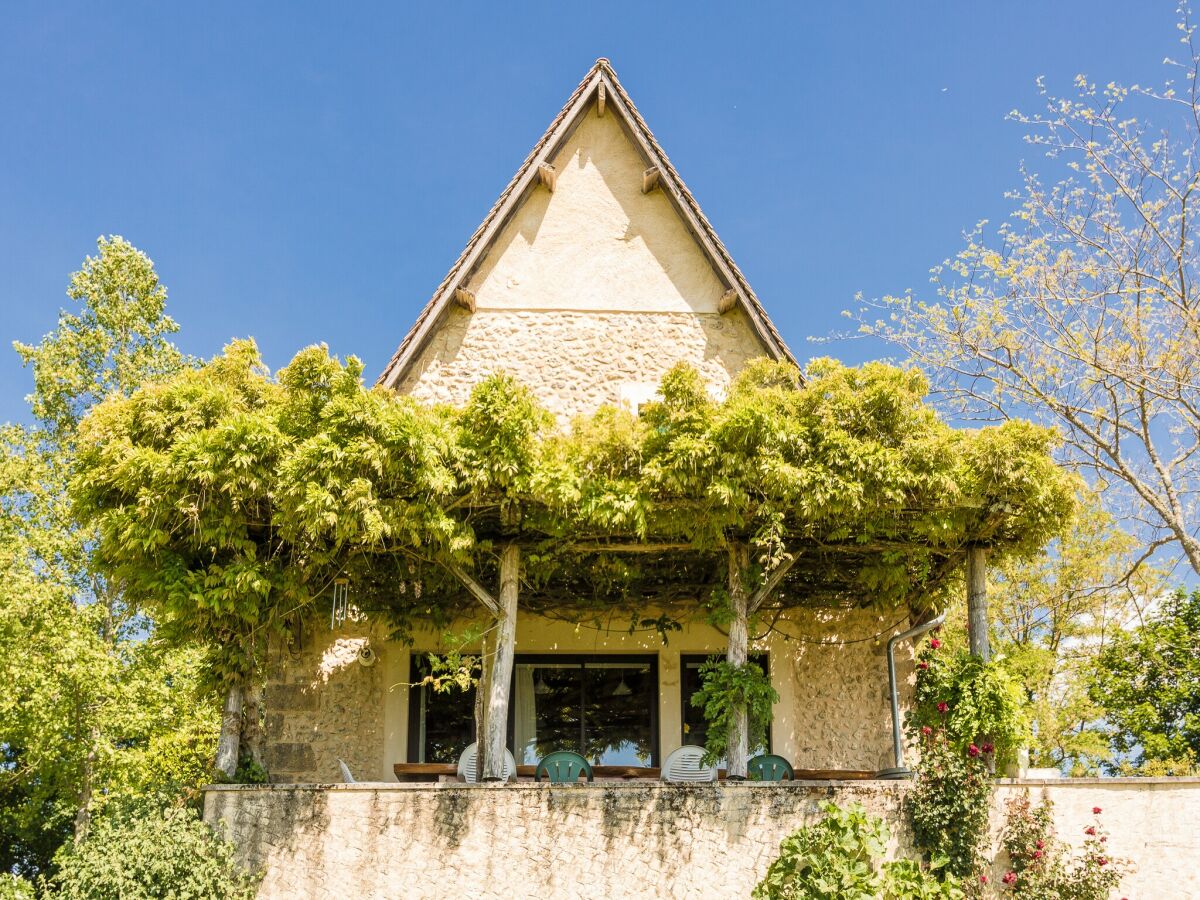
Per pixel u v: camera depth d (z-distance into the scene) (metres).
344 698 15.71
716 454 12.18
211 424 12.53
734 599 13.27
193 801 13.16
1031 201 19.48
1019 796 12.30
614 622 16.09
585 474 12.48
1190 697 26.52
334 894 12.01
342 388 12.11
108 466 12.20
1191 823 12.05
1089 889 11.70
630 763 15.78
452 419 12.54
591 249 16.97
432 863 12.02
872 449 12.39
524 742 15.85
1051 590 25.41
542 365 16.42
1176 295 18.89
